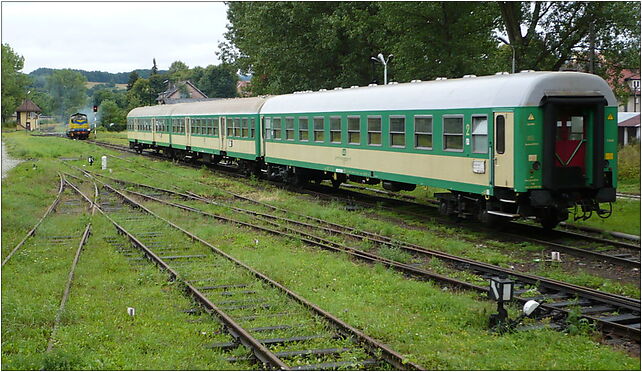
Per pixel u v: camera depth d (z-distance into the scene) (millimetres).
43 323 9328
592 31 25141
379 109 18984
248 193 24438
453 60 27641
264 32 38000
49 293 10906
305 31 37719
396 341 8297
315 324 8992
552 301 9969
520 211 14516
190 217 18875
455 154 15969
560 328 8773
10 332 8906
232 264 12500
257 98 27953
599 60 26734
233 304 10062
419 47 27750
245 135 28188
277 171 26625
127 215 19234
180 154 38938
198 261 13148
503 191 14625
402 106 17953
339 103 21172
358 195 23250
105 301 10398
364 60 37031
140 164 37125
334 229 16531
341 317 9250
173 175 30531
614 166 14648
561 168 14188
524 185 13922
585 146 14438
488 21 28500
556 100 13742
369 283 11219
